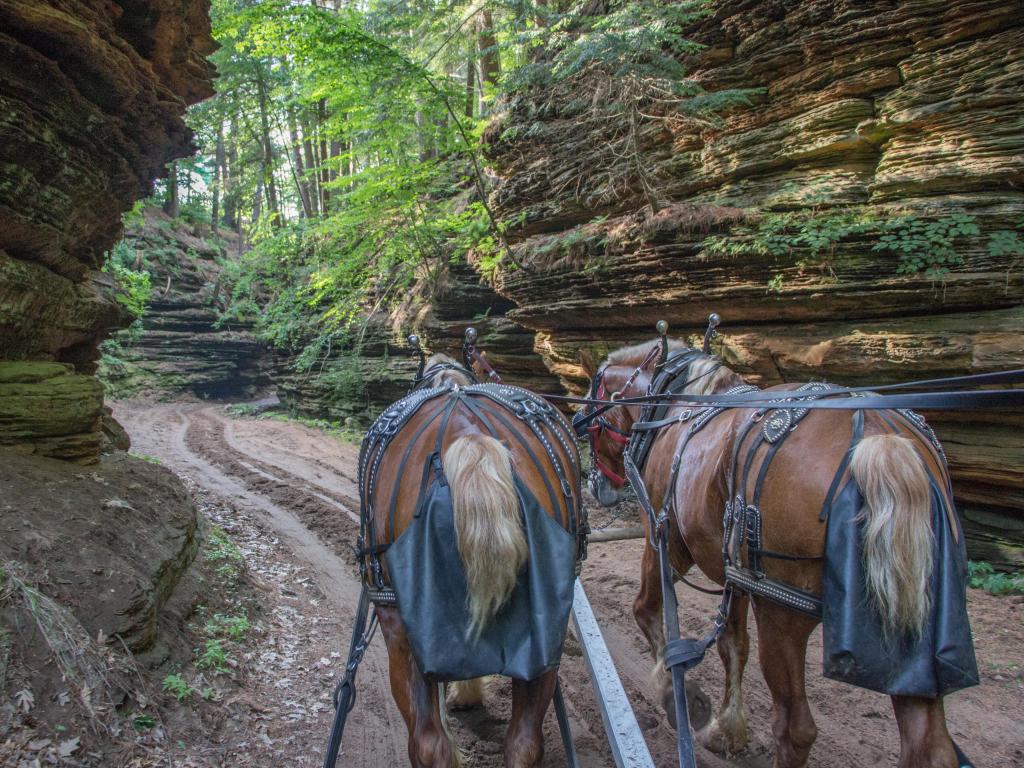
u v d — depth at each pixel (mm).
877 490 2492
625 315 10477
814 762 4059
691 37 10086
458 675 2641
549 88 12500
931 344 7172
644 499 4281
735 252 8484
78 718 3453
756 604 3062
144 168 7320
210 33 7879
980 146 7340
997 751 4160
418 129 15852
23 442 5605
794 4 8984
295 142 29500
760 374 8883
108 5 6070
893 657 2465
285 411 26281
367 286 20578
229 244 43062
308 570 7754
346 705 3281
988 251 6984
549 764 4094
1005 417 6879
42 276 6047
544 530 2812
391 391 19781
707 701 4379
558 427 3670
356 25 13938
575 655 5625
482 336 15312
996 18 7402
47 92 5320
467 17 17547
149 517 5645
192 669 4520
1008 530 7188
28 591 3791
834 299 7898
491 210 13977
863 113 8375
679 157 10258
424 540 2748
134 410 24891
